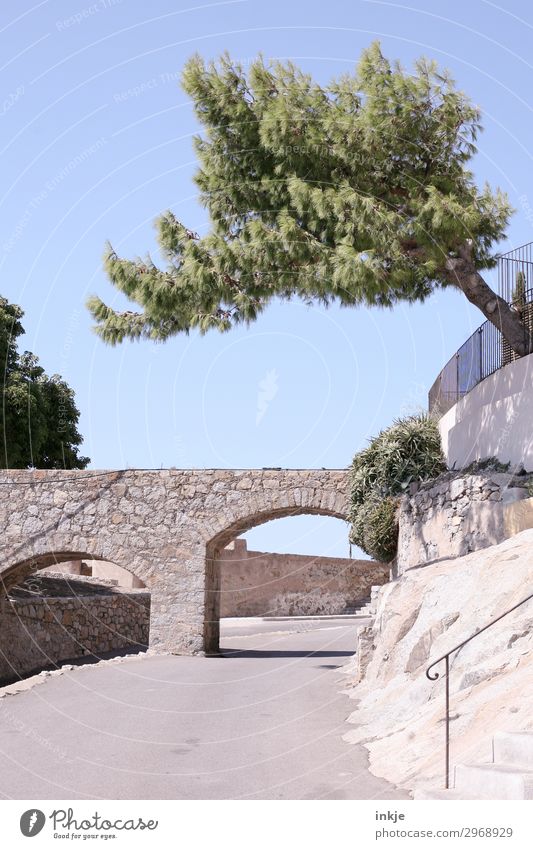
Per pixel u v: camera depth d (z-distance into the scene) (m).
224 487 27.80
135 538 28.02
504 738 7.38
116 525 28.19
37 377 42.12
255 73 19.17
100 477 28.53
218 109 19.41
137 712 13.73
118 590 36.47
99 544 28.17
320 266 17.69
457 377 22.53
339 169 18.62
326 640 30.14
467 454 20.28
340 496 26.95
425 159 18.67
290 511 28.30
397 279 17.64
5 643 26.69
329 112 18.39
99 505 28.38
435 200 16.98
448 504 18.69
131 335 21.09
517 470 17.64
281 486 27.39
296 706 14.04
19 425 39.91
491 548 13.84
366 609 42.22
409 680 11.88
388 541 22.86
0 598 26.89
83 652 31.41
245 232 19.17
